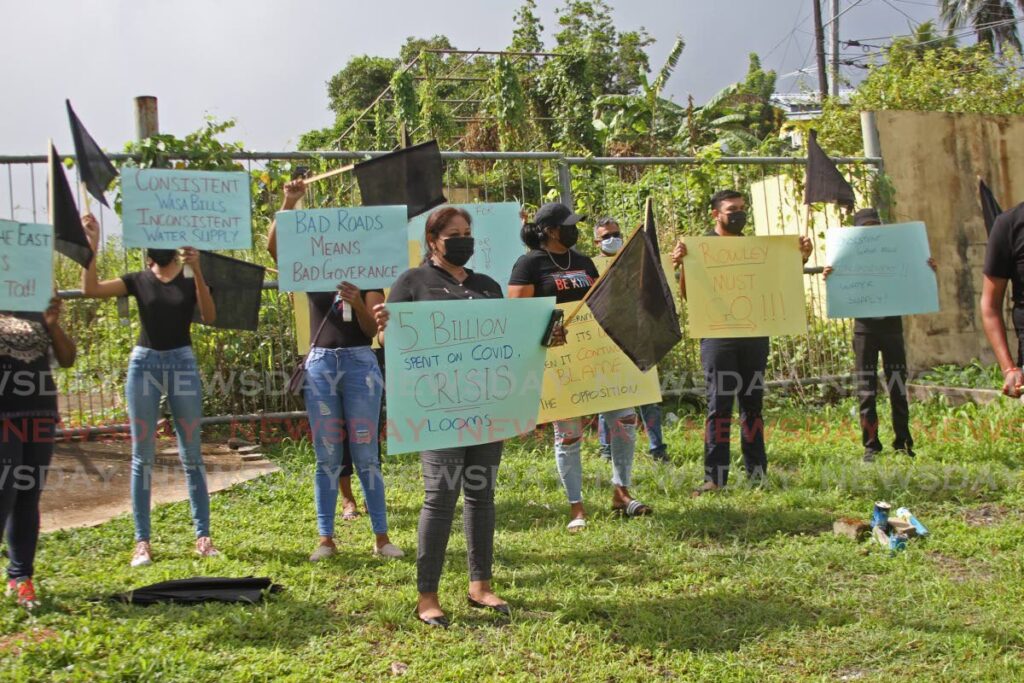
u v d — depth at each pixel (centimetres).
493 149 2441
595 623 450
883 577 503
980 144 1170
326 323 553
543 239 618
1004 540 547
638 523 609
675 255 697
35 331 469
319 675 392
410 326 447
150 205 548
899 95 1447
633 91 3453
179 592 475
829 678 391
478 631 443
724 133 2530
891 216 1084
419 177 607
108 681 380
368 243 530
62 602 466
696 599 475
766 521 609
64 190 506
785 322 704
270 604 468
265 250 867
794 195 1062
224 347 870
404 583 508
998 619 438
